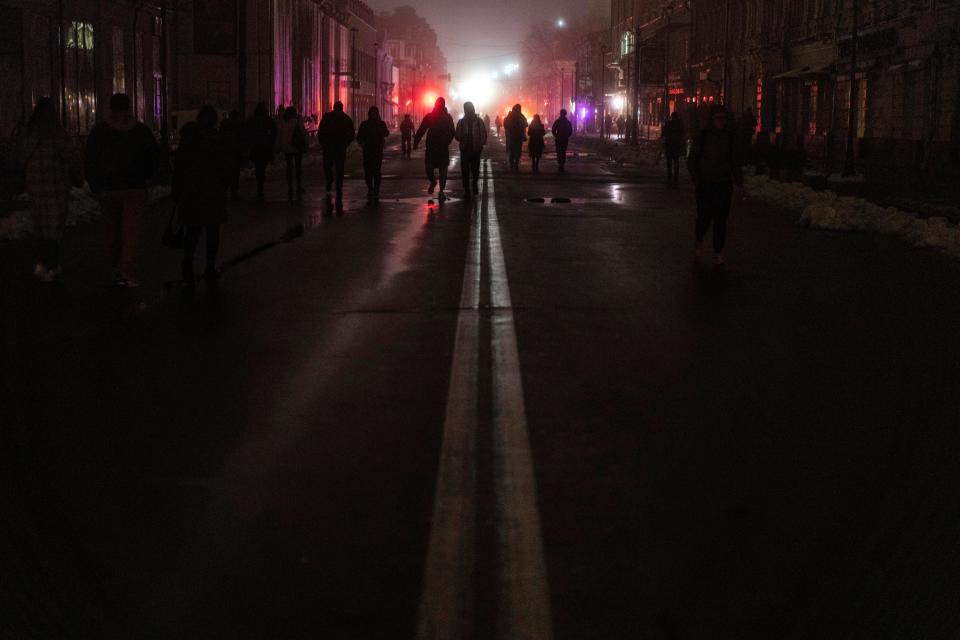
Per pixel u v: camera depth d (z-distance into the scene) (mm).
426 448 5914
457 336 8969
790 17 50750
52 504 5098
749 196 26297
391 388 7230
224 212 11977
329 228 17578
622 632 3773
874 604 4051
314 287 11562
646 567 4348
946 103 34312
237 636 3744
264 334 9039
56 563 4418
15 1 32094
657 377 7609
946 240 15445
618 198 25172
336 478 5418
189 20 56969
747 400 7020
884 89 39969
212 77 59594
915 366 8109
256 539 4629
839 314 10242
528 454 5809
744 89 58188
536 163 36562
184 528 4766
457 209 21500
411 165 40938
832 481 5469
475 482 5355
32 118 11883
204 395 7055
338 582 4180
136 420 6484
